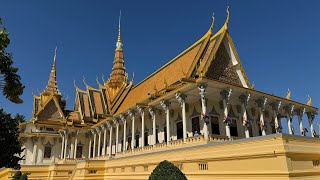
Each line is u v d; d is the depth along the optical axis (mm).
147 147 28453
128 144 39312
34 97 56438
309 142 14719
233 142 15602
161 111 33344
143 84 46812
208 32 34062
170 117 31656
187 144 23031
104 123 42156
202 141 21531
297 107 32875
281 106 32094
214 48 30250
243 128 30406
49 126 50719
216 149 16766
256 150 14188
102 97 57281
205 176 17094
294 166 13039
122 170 28391
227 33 32062
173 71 36625
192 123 28766
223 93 24469
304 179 13156
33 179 40250
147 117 35719
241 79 31969
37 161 47719
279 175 12758
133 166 26078
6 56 17562
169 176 12508
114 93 59812
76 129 48062
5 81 18000
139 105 30766
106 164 32250
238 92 25750
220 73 30094
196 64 31031
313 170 14062
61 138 50688
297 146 13711
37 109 54688
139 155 25422
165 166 13047
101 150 47312
